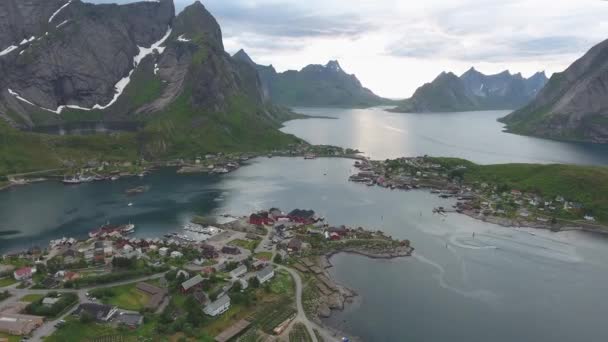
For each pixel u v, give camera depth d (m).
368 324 124.12
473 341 116.81
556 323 127.25
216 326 117.06
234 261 155.25
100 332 110.75
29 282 136.38
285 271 152.00
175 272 140.38
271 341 112.88
